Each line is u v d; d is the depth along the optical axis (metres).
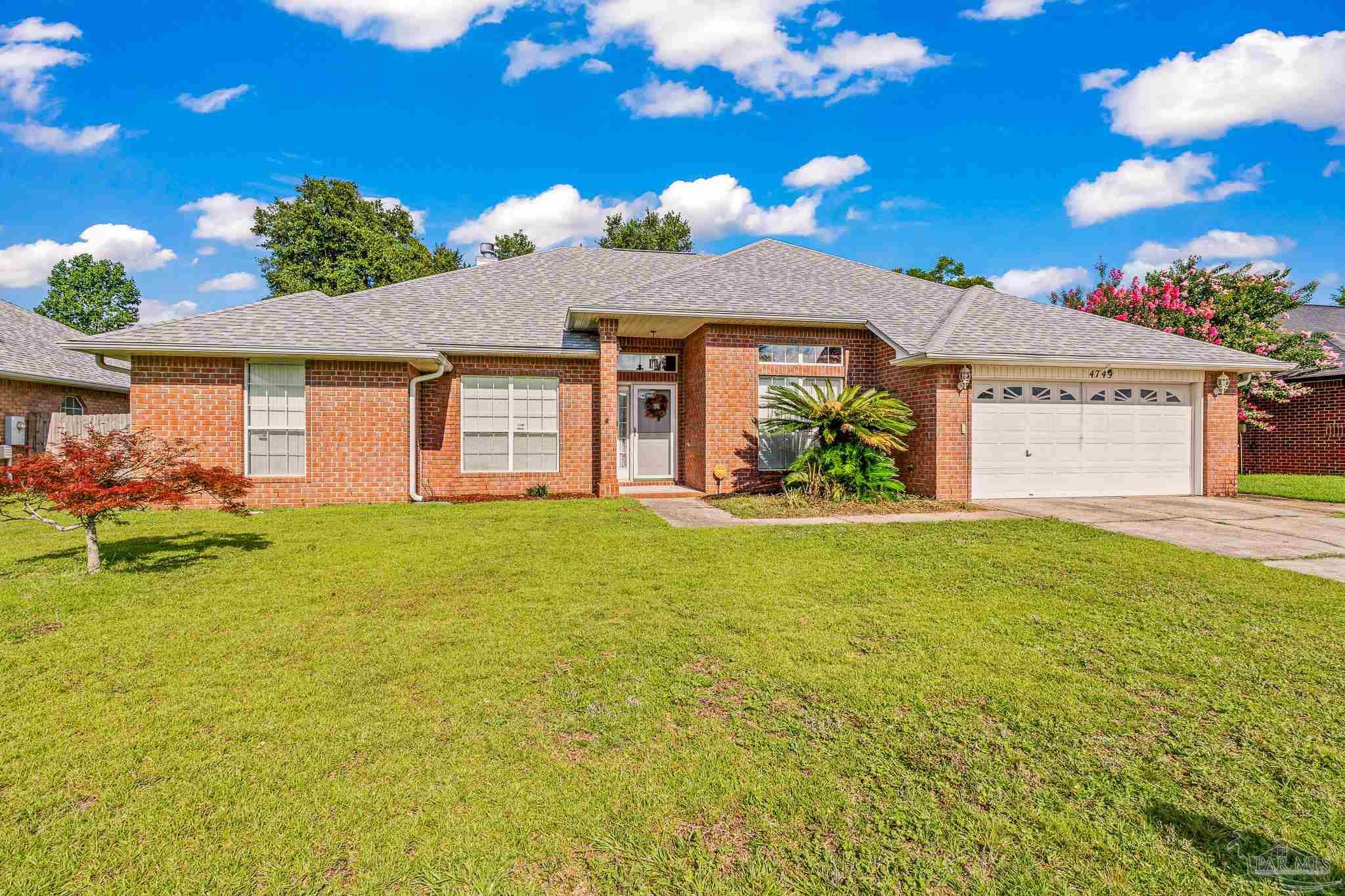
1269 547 7.66
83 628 4.75
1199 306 18.03
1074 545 7.74
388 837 2.43
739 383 13.12
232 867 2.26
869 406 11.62
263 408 11.51
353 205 34.22
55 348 18.92
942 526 9.13
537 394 13.59
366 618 5.01
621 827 2.50
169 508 10.82
